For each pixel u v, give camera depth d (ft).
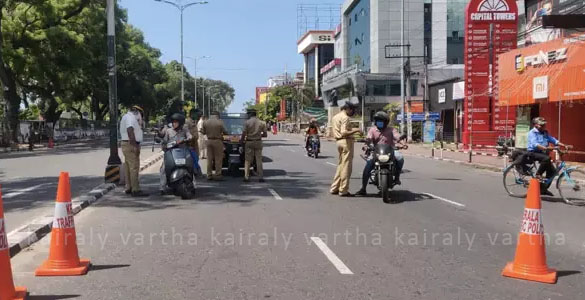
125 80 201.57
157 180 52.26
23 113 193.47
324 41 322.34
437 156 89.25
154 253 23.26
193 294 17.83
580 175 38.47
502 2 95.81
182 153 39.37
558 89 64.49
